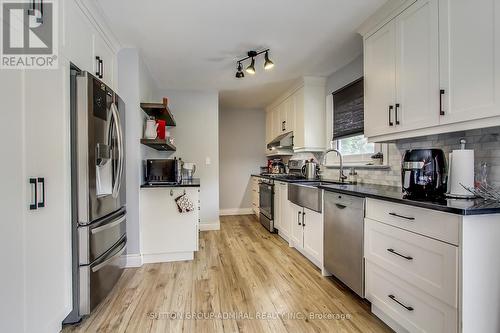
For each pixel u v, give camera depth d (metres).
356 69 3.03
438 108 1.60
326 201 2.42
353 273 2.00
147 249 2.85
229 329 1.69
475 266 1.21
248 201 5.74
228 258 2.99
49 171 1.46
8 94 1.18
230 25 2.30
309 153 4.08
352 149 3.22
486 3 1.33
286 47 2.74
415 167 1.63
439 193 1.61
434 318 1.33
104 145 1.95
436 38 1.61
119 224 2.32
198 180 3.70
